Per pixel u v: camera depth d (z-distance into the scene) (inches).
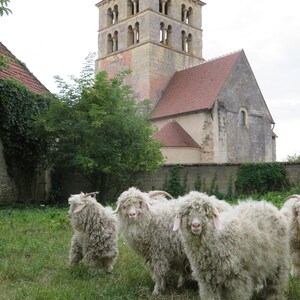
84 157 863.7
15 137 895.7
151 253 286.5
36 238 450.3
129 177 1016.2
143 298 267.6
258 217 243.8
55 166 960.3
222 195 1016.9
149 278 305.0
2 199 871.7
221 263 222.1
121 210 291.6
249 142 1715.1
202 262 225.5
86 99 901.8
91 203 329.4
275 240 242.2
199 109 1620.3
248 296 226.2
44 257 366.6
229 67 1723.7
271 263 237.9
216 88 1663.4
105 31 2220.7
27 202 914.7
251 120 1742.1
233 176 1027.3
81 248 341.4
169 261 285.6
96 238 326.3
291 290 269.0
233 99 1684.3
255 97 1775.3
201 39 2234.3
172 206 292.8
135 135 930.1
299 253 305.6
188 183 1046.4
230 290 224.7
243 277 224.2
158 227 285.4
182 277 290.5
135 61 2021.4
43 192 966.4
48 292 263.0
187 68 1969.7
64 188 1011.9
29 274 312.0
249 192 1016.2
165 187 1053.2
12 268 323.3
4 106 867.4
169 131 1610.5
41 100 954.1
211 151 1599.4
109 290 272.7
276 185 1013.2
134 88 1993.1
